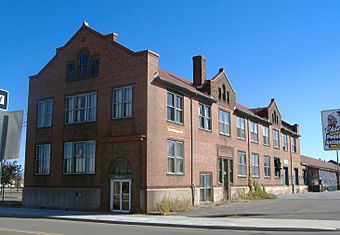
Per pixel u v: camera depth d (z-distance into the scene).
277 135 50.91
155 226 18.59
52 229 15.95
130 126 26.77
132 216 23.05
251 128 43.09
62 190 29.67
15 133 7.76
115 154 27.08
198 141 31.86
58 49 32.12
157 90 27.50
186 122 30.52
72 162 29.59
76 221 21.14
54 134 31.12
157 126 27.06
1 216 24.05
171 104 29.08
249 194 37.97
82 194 28.50
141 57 27.19
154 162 26.36
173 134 28.72
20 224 18.27
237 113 39.75
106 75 28.80
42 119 32.28
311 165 62.47
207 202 31.77
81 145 29.45
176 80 31.83
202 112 33.28
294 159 56.22
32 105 32.97
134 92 27.02
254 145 43.09
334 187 74.25
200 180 31.61
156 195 26.11
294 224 17.45
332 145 21.36
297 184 56.66
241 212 24.20
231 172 37.22
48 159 31.30
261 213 23.23
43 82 32.69
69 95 30.77
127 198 26.19
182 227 18.00
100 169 27.77
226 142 36.59
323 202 30.83
